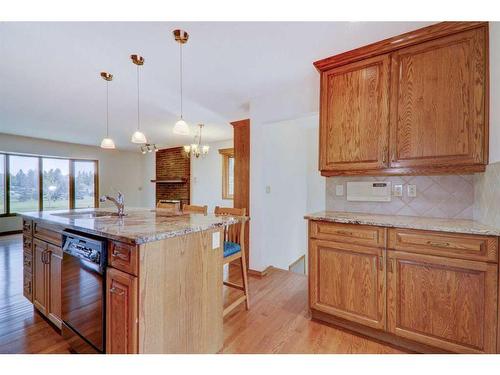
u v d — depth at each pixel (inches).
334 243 75.7
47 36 73.8
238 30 71.5
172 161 289.0
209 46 79.7
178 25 69.1
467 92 64.8
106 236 51.1
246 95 123.3
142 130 200.5
